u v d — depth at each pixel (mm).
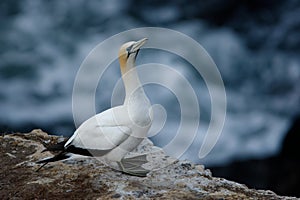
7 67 21500
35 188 8727
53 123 19719
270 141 19156
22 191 8641
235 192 8930
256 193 9031
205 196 8539
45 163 9023
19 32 23141
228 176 17453
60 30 23375
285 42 23047
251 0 23938
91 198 8438
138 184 8852
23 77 21203
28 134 10945
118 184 8805
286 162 17750
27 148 10203
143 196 8438
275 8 23875
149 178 9102
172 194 8508
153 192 8594
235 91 21266
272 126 19844
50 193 8602
